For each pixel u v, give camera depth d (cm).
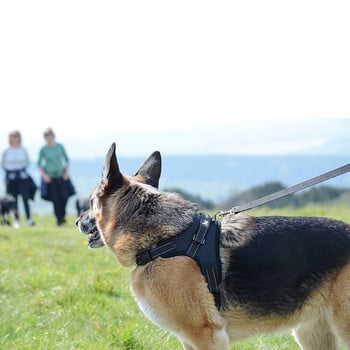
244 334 330
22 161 1156
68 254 731
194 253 318
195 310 314
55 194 1158
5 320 438
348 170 333
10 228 1003
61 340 394
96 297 488
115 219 329
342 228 328
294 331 356
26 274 577
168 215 324
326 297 322
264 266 319
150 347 389
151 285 318
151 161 357
